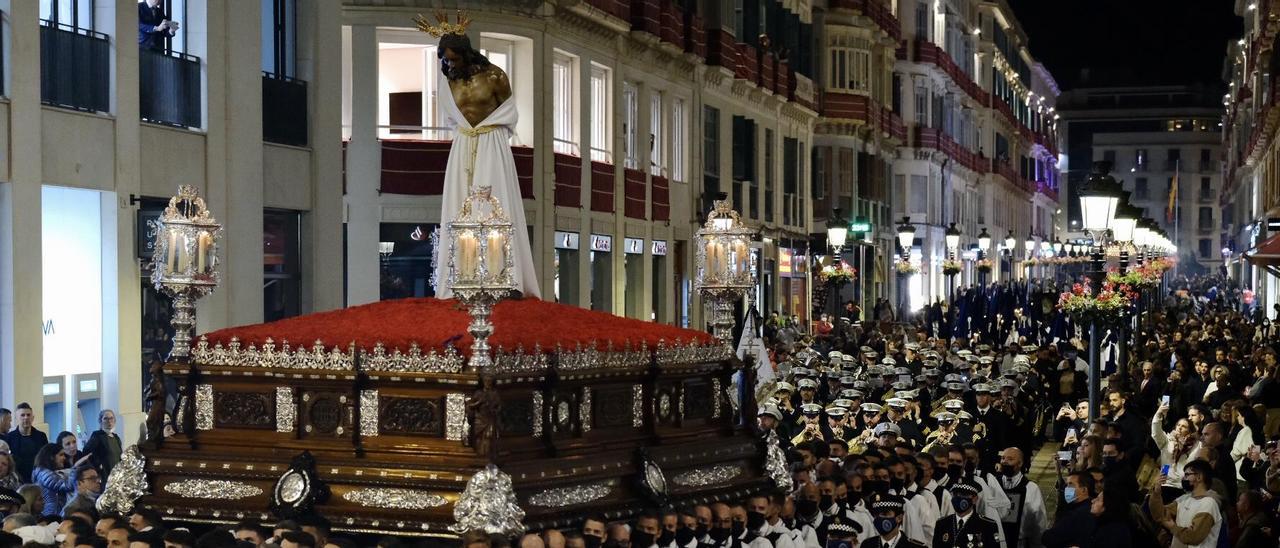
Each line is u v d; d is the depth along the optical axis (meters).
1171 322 63.12
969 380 33.38
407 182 38.84
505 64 40.41
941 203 92.69
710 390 18.81
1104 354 50.84
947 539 19.59
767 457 19.11
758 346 27.23
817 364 34.72
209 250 17.25
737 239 19.55
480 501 14.93
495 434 15.15
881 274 79.19
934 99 91.31
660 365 17.61
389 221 38.91
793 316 62.34
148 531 14.84
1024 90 140.75
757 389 26.91
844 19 69.88
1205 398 31.77
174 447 16.77
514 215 18.56
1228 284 134.38
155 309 28.08
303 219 32.28
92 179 25.88
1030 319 61.16
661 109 49.72
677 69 50.12
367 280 38.66
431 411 15.72
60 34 25.28
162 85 27.81
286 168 31.41
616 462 16.77
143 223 27.09
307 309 32.25
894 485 19.28
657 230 49.47
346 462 15.80
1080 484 18.80
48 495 20.16
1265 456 23.67
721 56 52.53
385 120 39.47
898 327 51.53
